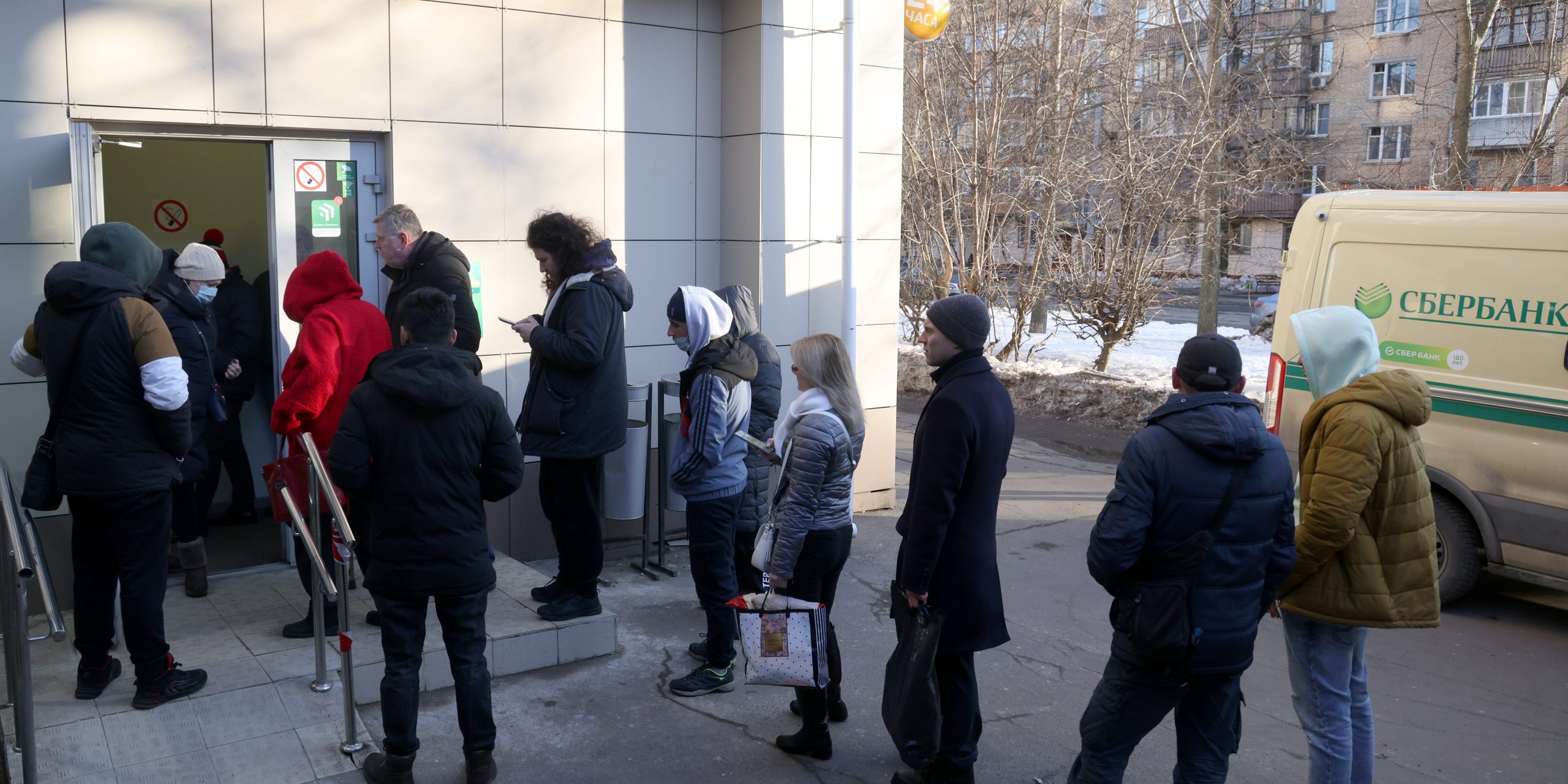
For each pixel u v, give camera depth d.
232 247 7.09
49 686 4.09
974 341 3.52
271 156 5.50
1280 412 6.41
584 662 4.93
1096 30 15.55
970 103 15.12
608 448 4.87
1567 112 14.07
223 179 7.00
